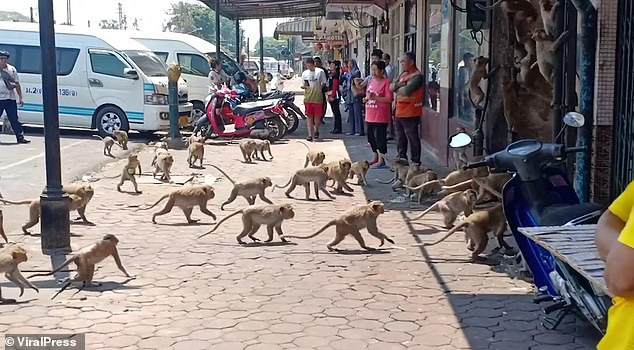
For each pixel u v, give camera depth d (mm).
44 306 5207
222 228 7758
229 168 12352
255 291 5562
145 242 7109
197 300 5352
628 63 6270
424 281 5836
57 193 6609
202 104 20469
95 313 5066
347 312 5098
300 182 9477
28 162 12922
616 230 2584
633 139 6277
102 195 9711
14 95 15430
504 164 5117
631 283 2254
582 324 4844
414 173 9508
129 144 16078
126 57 17047
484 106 8922
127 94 16906
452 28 11852
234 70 23016
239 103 16797
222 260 6441
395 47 18516
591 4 6320
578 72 6824
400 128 11086
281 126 16562
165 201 9172
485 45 9164
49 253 6582
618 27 6359
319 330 4754
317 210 8781
